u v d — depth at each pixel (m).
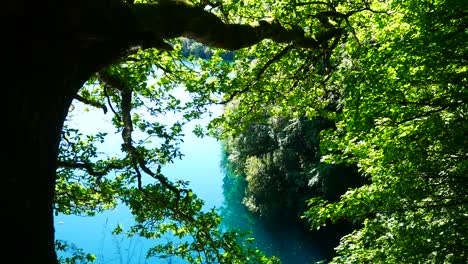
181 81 8.90
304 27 11.23
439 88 7.01
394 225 7.54
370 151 8.28
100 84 8.00
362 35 10.81
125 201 7.62
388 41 7.06
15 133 2.40
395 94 6.68
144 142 7.66
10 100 2.37
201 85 9.21
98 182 7.57
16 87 2.39
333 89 13.38
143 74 7.70
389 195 7.67
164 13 3.50
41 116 2.56
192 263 7.48
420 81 6.67
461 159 7.14
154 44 3.20
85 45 2.80
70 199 7.75
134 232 7.91
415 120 7.32
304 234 30.22
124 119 7.17
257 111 11.69
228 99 10.16
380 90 6.62
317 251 28.95
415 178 7.48
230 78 10.04
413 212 7.55
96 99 8.50
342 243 8.91
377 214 8.08
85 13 2.58
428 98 6.90
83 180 7.80
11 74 2.38
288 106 12.41
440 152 7.26
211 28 4.21
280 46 10.77
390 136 7.50
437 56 6.22
